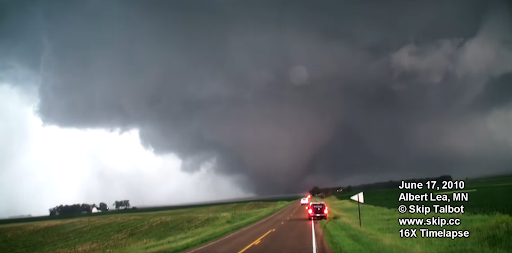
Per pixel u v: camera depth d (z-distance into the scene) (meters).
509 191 58.50
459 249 19.03
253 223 46.16
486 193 57.53
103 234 74.38
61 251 53.03
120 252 26.11
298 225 38.06
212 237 30.56
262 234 30.70
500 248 18.78
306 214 60.66
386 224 34.44
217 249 22.56
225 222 62.06
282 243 23.62
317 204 45.34
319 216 44.66
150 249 25.09
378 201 89.25
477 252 18.28
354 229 28.80
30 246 69.25
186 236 35.72
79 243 62.97
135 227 80.00
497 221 23.41
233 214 84.88
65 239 73.62
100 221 108.12
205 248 23.50
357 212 55.88
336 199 133.75
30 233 91.88
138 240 54.62
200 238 29.86
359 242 21.83
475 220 30.39
